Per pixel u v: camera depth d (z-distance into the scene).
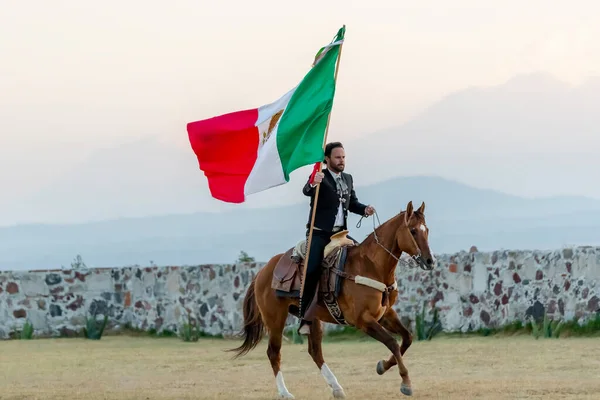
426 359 22.73
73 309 32.47
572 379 18.44
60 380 20.62
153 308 32.31
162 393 17.98
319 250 17.28
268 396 17.36
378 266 16.66
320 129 17.36
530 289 27.95
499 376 19.31
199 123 18.11
